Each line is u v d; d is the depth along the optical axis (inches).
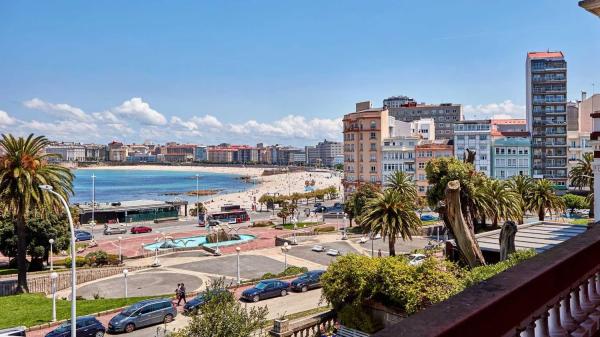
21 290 1606.8
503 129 5693.9
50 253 1980.8
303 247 2625.5
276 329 863.1
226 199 6702.8
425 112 7504.9
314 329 912.9
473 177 1910.7
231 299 806.5
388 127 4542.3
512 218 2092.8
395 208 1819.6
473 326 89.7
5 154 1514.5
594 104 4453.7
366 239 2760.8
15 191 1504.7
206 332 729.0
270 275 1868.8
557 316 133.8
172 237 3233.3
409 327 83.8
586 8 560.4
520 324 106.8
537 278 114.5
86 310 1412.4
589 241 148.1
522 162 4222.4
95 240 3161.9
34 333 1224.8
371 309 901.2
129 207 4347.9
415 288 823.7
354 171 4466.0
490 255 1239.5
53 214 1995.6
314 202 6013.8
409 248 2507.4
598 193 868.0
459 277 898.7
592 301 152.9
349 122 4539.9
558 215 3260.3
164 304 1312.7
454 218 978.1
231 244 2883.9
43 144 1587.1
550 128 4291.3
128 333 1224.8
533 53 4488.2
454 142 4286.4
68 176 1668.3
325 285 959.0
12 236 1914.4
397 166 4298.7
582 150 4323.3
